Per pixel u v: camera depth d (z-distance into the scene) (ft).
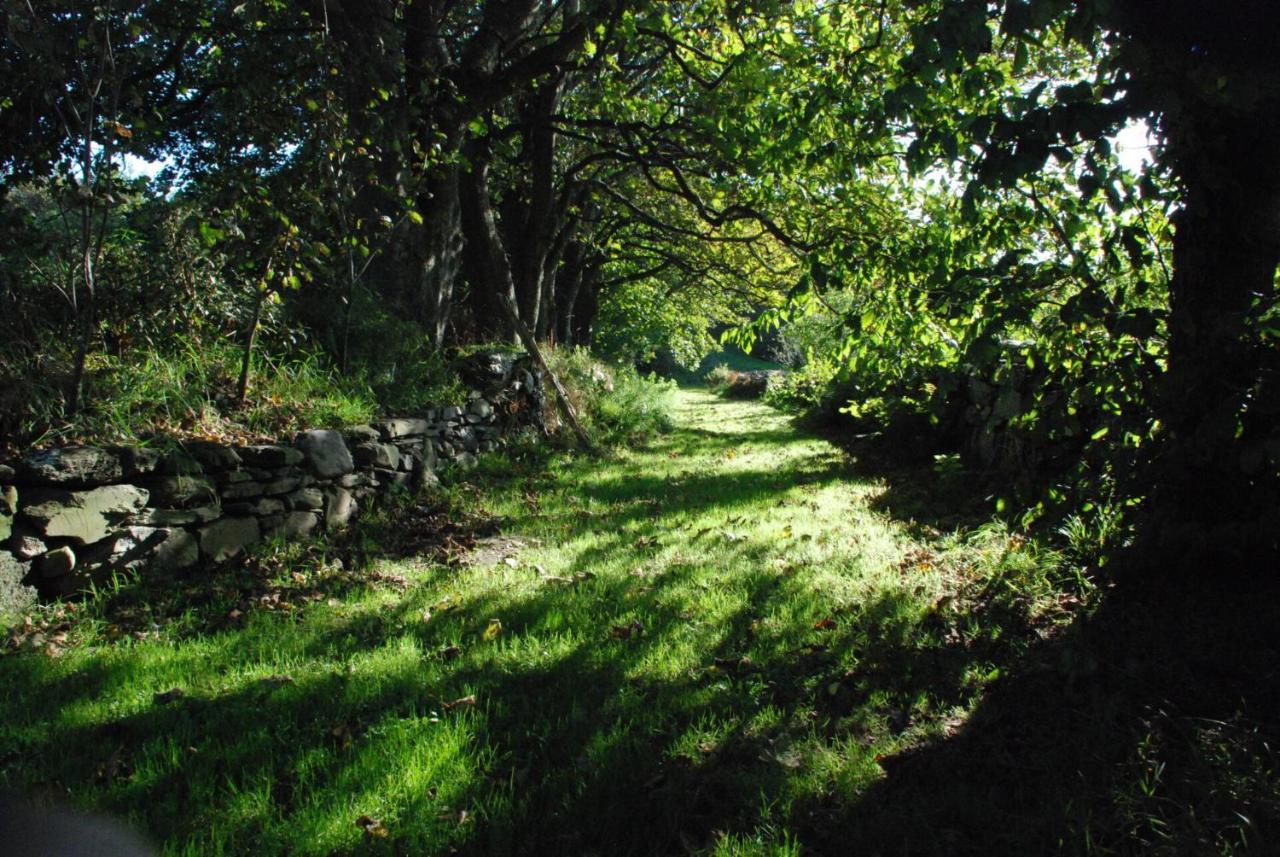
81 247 17.28
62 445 14.08
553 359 40.45
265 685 10.69
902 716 10.13
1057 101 9.23
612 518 22.29
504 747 9.36
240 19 22.00
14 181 16.71
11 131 16.29
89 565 13.25
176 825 7.54
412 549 18.45
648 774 8.77
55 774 8.34
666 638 12.63
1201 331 11.85
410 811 7.92
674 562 17.20
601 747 9.24
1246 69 8.91
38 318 16.37
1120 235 12.51
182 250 18.90
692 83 38.91
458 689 10.71
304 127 20.10
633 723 9.81
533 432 35.27
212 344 19.54
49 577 12.65
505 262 39.68
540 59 32.30
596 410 42.01
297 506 17.83
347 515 19.67
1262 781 7.80
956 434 32.32
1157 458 12.12
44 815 7.61
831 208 26.68
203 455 15.34
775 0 22.52
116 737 9.31
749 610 13.84
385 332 26.73
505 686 10.93
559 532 20.52
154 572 14.24
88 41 14.60
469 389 29.86
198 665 11.34
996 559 15.84
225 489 15.87
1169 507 12.52
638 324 96.99
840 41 17.92
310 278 19.92
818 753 9.18
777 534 19.95
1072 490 14.67
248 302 20.89
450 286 33.78
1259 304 10.10
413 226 31.30
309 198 19.33
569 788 8.52
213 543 15.48
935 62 9.66
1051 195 13.52
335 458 19.01
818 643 12.37
